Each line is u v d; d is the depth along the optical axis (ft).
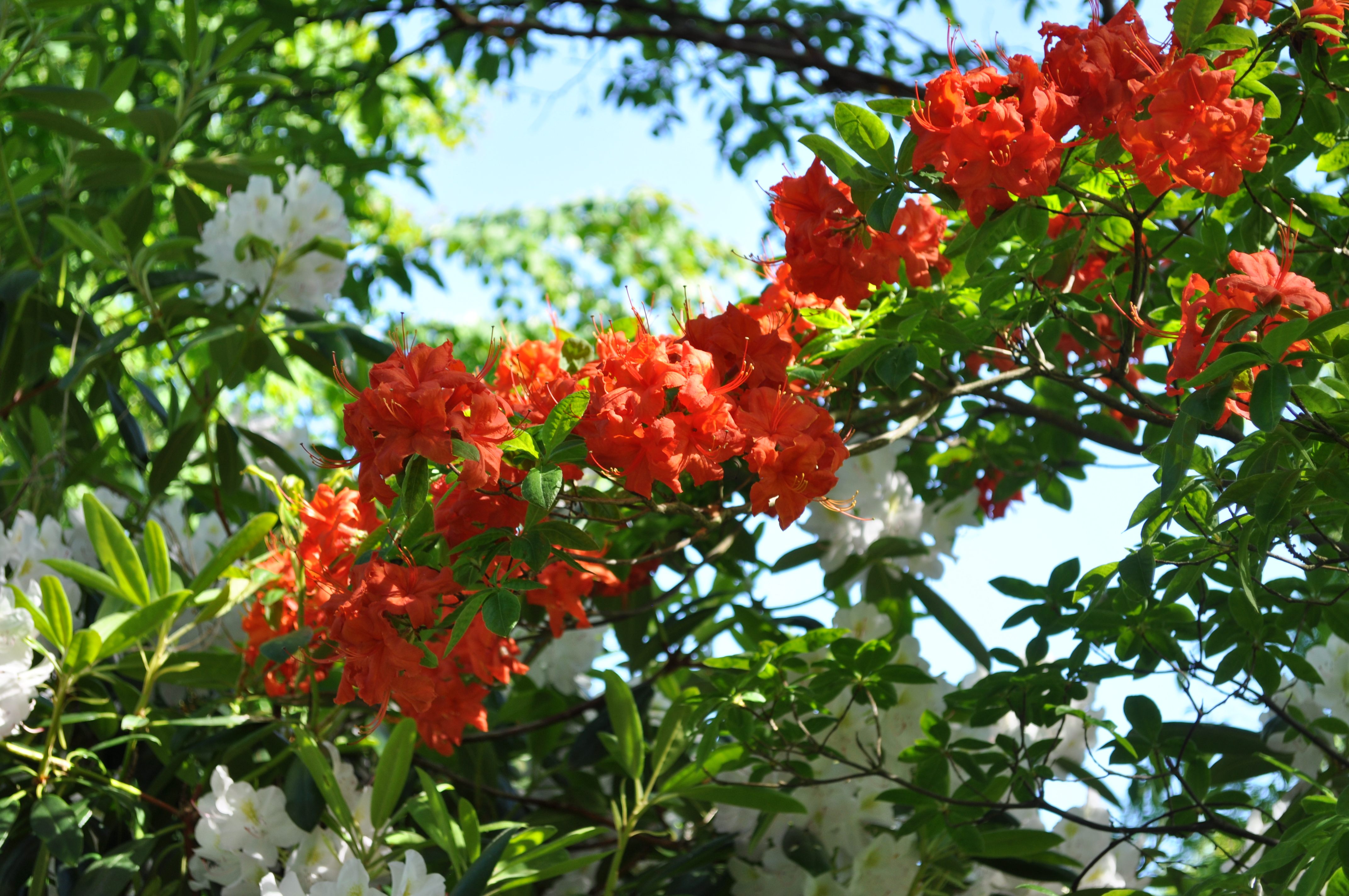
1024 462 8.84
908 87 13.82
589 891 8.28
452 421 4.09
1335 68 5.39
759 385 4.96
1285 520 4.52
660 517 7.47
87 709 7.14
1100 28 4.99
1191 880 7.27
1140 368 7.30
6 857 6.45
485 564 4.46
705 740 5.91
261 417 9.59
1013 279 5.55
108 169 8.98
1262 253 4.48
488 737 7.98
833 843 7.12
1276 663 5.59
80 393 12.55
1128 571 4.63
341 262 8.62
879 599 7.99
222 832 6.13
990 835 6.48
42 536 7.54
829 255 5.18
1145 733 5.79
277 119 14.28
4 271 9.04
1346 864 3.89
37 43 8.49
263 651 5.63
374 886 6.20
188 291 8.78
